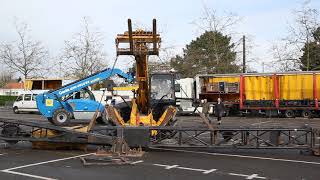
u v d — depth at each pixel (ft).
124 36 45.27
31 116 113.91
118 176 31.01
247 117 116.06
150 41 45.14
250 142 41.57
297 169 33.91
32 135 45.03
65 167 34.60
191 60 173.06
